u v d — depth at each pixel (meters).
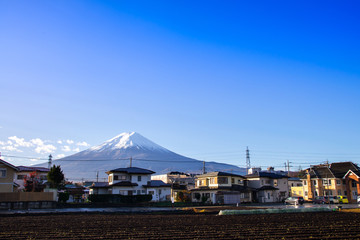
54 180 58.19
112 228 25.69
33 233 22.72
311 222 30.31
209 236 22.05
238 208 51.28
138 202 62.06
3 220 30.75
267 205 62.34
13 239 20.30
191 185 93.44
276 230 25.00
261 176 77.44
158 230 24.73
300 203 65.00
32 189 58.34
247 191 73.25
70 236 21.62
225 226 27.23
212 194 68.88
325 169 81.81
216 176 71.81
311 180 80.94
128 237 21.52
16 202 45.69
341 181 76.62
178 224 28.56
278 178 80.88
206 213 41.50
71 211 42.28
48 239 20.36
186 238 21.28
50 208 48.34
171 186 73.38
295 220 32.16
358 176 72.44
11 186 50.62
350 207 53.06
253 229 25.50
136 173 67.81
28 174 69.44
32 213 38.22
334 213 40.22
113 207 54.47
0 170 50.16
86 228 25.55
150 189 69.06
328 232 24.12
